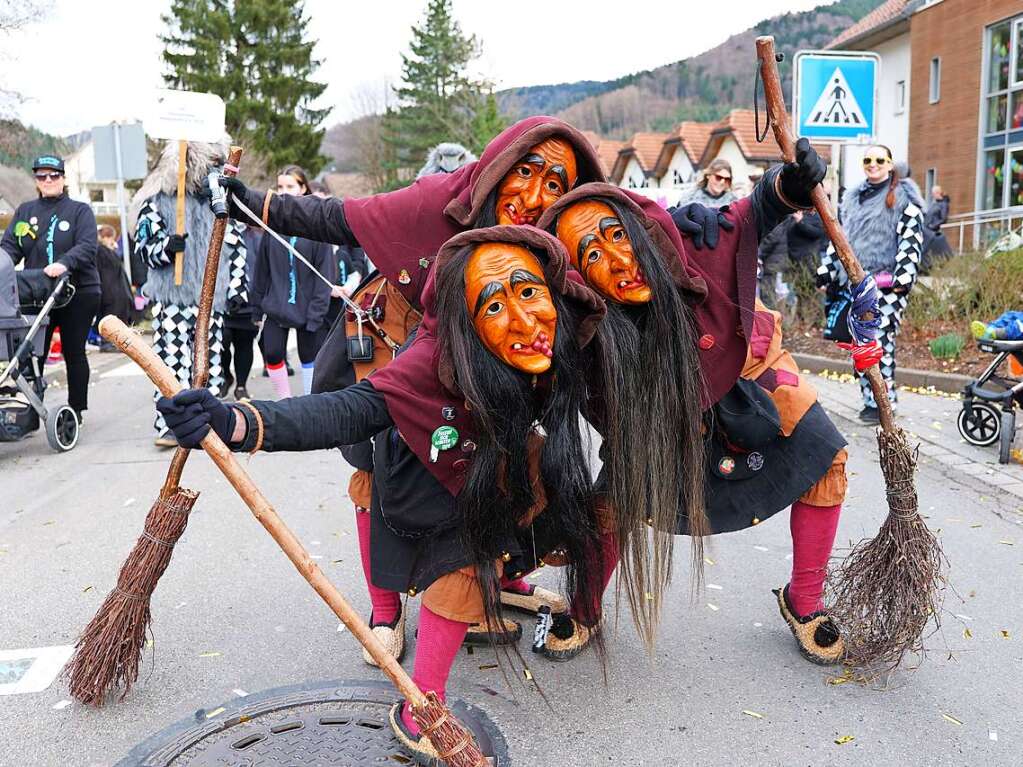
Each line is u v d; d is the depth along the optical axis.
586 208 2.71
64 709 3.14
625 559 2.75
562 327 2.50
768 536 4.75
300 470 6.24
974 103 23.09
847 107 7.71
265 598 4.06
